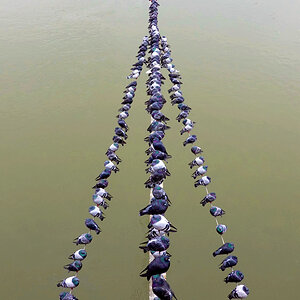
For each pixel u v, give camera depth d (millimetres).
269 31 26359
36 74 20906
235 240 11422
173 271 10539
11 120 16984
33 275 10508
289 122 16906
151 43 22391
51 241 11453
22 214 12344
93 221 10906
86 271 10562
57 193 13156
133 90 17250
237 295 8898
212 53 23234
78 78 20484
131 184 13422
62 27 27016
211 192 12719
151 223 9633
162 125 14227
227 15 29297
